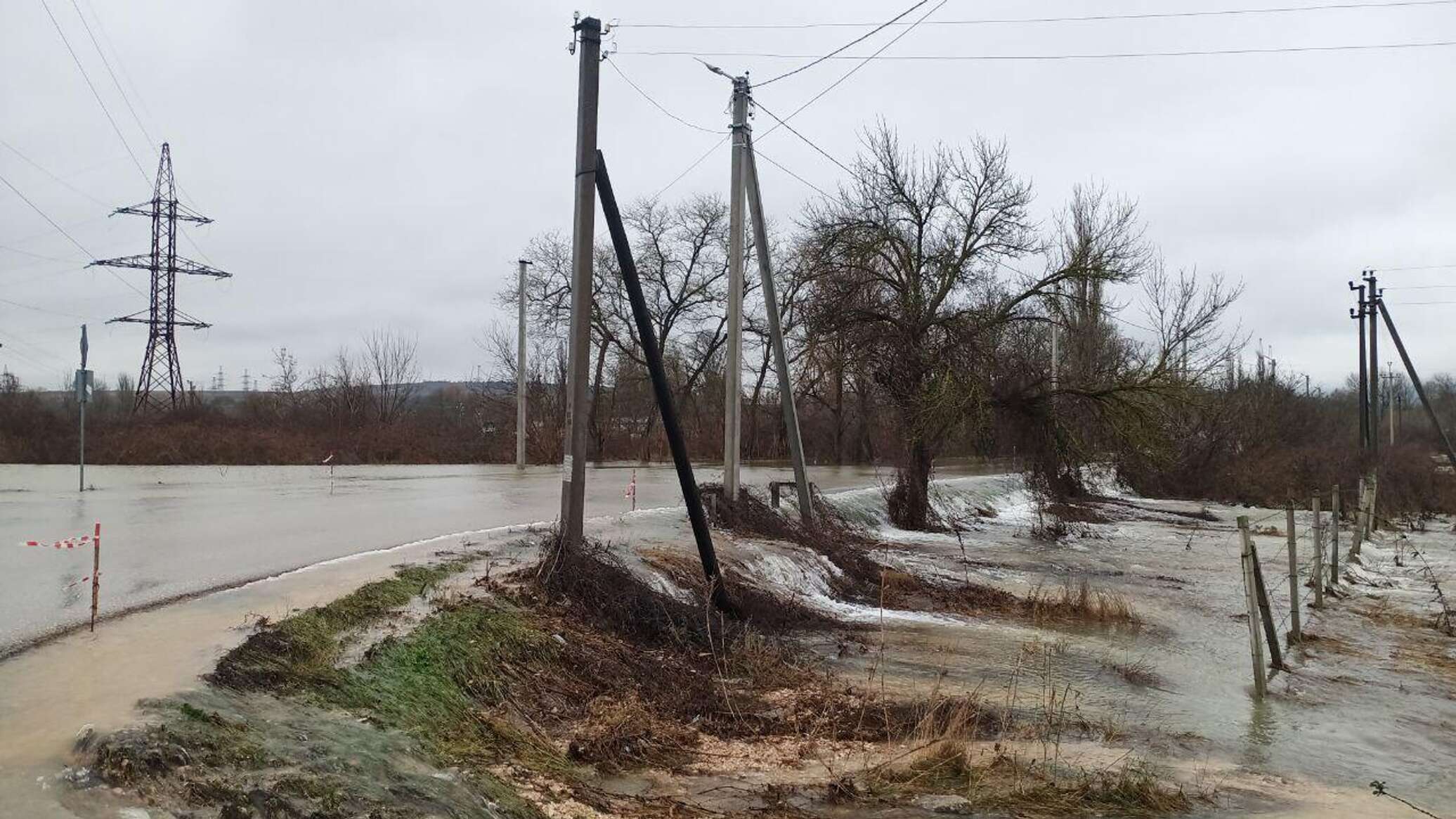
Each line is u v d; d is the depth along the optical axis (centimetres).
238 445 3419
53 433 3262
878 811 632
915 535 2422
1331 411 6419
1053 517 2661
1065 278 2383
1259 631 1046
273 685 592
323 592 840
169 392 4484
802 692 926
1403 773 808
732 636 1084
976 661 1122
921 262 2508
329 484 2334
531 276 4462
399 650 706
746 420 5316
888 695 931
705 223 4684
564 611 956
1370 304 4094
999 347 2512
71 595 830
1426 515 3534
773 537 1692
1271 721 948
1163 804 679
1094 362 3183
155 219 4397
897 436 2611
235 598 813
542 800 562
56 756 434
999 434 2550
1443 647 1334
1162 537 2711
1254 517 3409
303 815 431
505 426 4803
